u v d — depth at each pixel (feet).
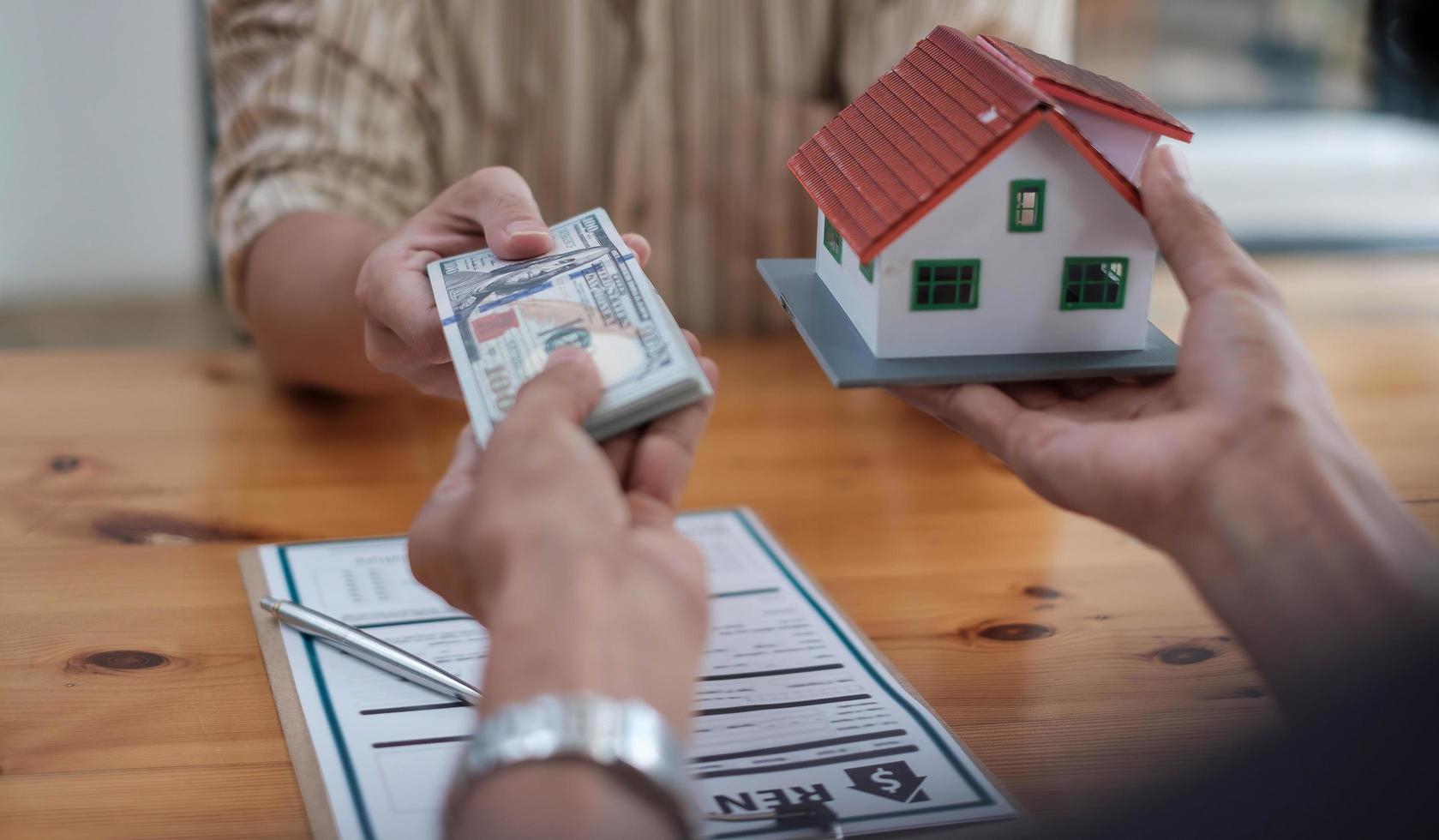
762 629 2.11
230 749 1.77
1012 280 1.90
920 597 2.28
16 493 2.59
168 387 3.19
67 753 1.75
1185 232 1.71
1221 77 5.81
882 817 1.59
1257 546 1.42
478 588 1.41
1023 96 1.80
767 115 3.99
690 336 1.98
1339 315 3.96
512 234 2.09
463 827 1.11
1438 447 2.87
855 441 2.99
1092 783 1.69
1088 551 2.48
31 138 4.60
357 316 2.88
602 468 1.44
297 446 2.89
